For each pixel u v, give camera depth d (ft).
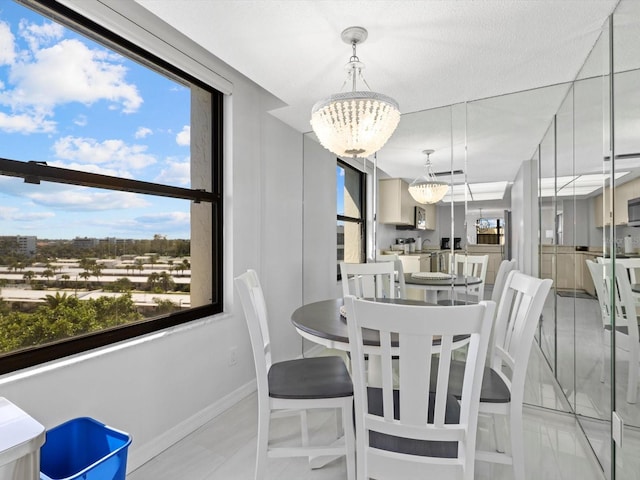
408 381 3.37
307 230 11.05
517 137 8.18
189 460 5.78
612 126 5.16
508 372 7.82
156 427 5.97
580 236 6.65
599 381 5.89
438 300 9.17
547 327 8.50
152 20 6.08
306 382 5.17
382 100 5.29
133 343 5.63
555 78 7.16
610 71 5.19
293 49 6.12
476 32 5.57
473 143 8.63
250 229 8.66
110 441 4.39
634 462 4.59
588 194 6.34
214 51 6.19
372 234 10.32
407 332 3.21
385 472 3.57
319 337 5.24
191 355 6.73
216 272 7.88
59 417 4.58
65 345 4.91
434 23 5.34
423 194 9.33
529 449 6.01
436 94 8.05
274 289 9.60
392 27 5.46
